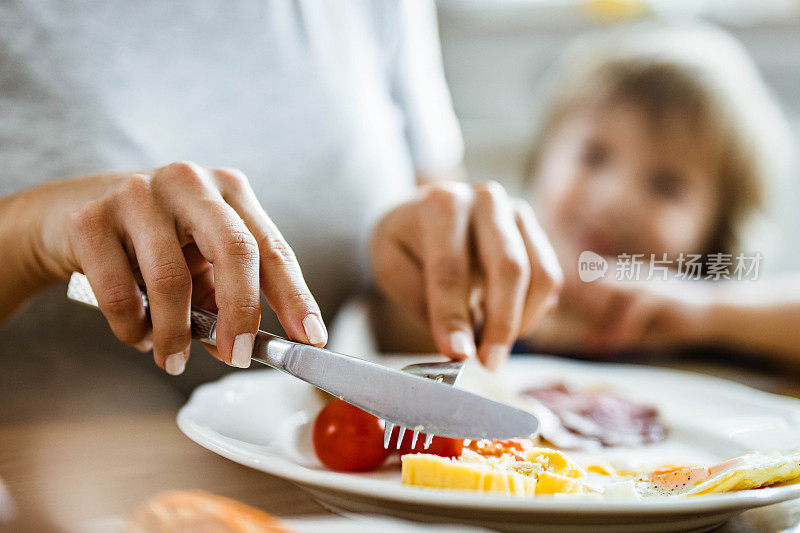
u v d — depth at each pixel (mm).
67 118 828
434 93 1326
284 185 968
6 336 723
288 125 972
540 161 1635
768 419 607
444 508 316
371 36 1157
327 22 1053
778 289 1387
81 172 829
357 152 1055
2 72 805
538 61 1979
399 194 1150
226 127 927
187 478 401
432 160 1322
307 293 406
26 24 808
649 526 326
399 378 377
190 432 427
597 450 545
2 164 810
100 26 849
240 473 421
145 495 346
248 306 381
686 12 1910
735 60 1597
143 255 389
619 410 635
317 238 996
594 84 1548
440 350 531
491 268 571
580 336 1376
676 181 1472
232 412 532
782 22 1859
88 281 414
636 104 1476
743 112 1501
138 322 420
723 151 1464
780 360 1328
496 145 2004
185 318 393
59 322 757
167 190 411
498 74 1997
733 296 1382
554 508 305
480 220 602
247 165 937
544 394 689
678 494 397
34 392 579
